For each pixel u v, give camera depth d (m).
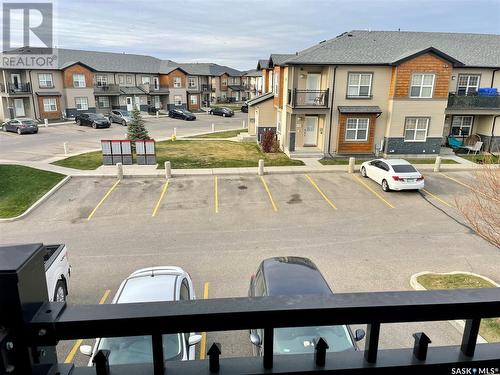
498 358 1.31
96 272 11.30
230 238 13.66
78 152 28.11
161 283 7.32
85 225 15.05
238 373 1.23
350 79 25.00
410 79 24.81
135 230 14.50
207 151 28.77
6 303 1.01
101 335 1.13
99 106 52.72
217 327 1.18
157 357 1.18
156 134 38.50
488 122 28.02
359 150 25.98
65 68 45.97
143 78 57.81
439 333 8.18
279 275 7.62
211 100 78.81
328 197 18.19
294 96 24.92
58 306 1.14
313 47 28.94
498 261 11.87
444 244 13.10
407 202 17.52
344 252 12.52
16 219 15.59
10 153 27.53
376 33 29.27
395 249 12.73
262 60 37.31
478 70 27.55
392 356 1.30
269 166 23.59
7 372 1.04
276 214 16.06
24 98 44.34
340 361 1.28
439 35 30.50
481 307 1.28
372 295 1.29
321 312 1.22
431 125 25.78
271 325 1.20
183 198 18.08
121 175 20.97
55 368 1.17
